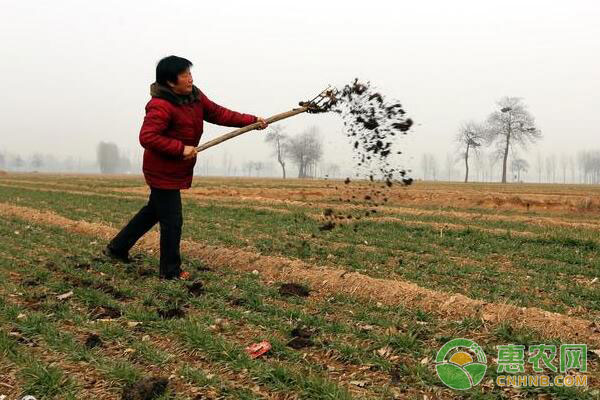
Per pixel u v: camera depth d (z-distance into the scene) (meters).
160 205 6.35
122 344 4.40
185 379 3.77
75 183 42.28
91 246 8.95
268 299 5.93
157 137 5.79
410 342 4.40
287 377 3.73
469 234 11.46
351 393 3.58
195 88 6.09
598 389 3.64
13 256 8.00
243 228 12.12
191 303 5.61
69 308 5.30
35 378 3.66
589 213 22.16
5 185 36.69
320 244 9.76
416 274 7.25
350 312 5.43
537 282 6.93
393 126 6.39
